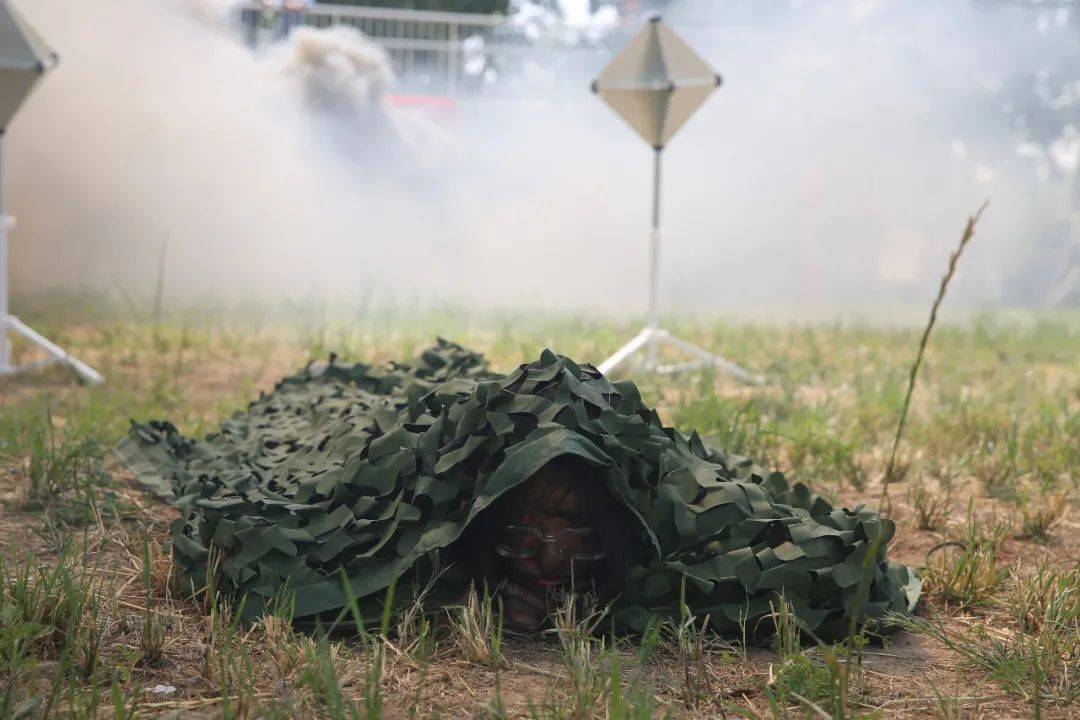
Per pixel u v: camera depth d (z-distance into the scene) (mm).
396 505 3457
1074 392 8008
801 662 3088
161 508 4656
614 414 3432
